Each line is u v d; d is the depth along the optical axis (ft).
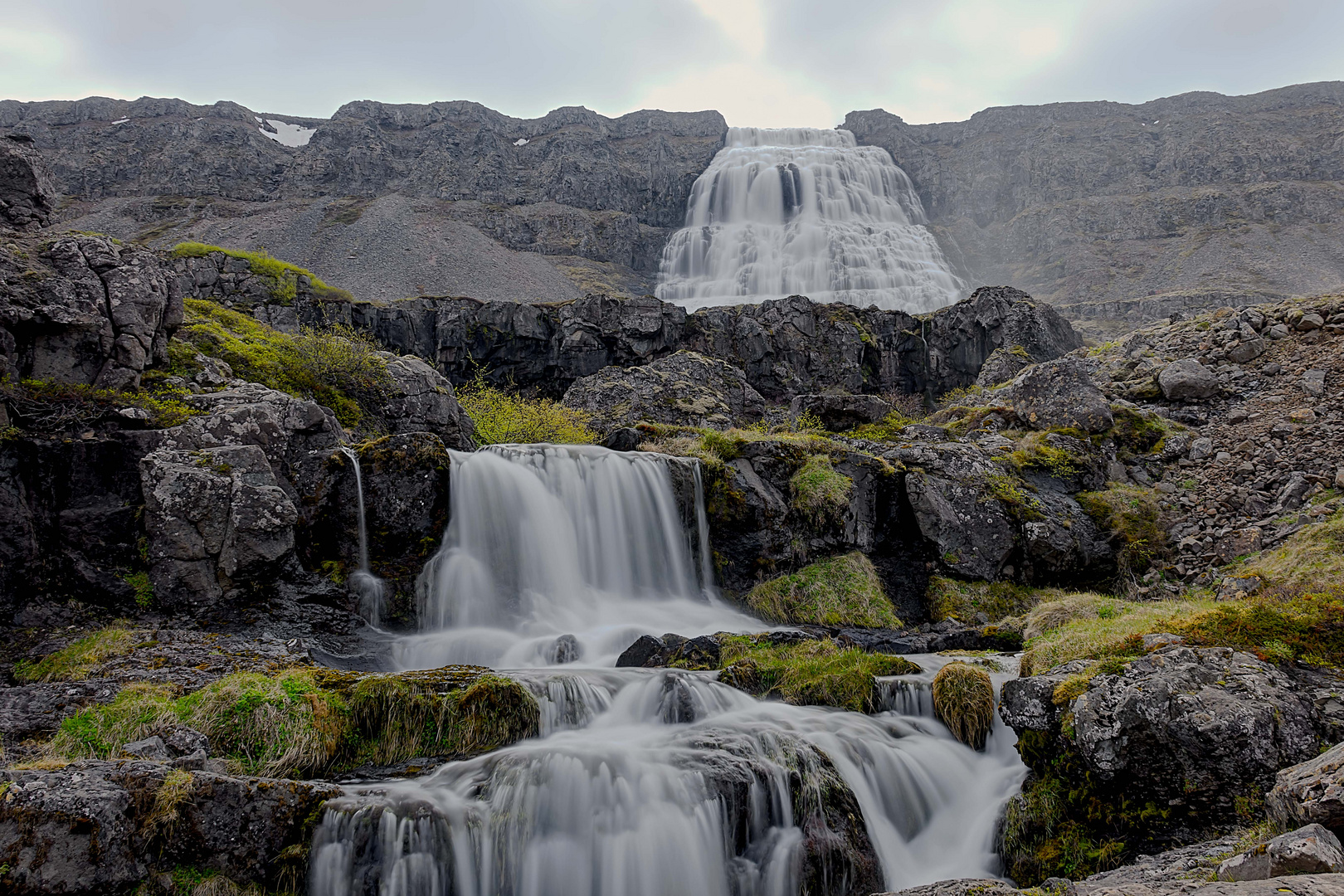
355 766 32.27
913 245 343.87
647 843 28.81
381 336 151.64
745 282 313.32
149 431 46.83
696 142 479.82
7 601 40.52
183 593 44.24
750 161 402.93
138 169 408.46
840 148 425.28
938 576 62.34
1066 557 61.21
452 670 37.73
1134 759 27.66
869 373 163.84
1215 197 391.65
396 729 33.45
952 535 62.59
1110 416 71.26
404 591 52.37
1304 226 365.61
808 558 63.87
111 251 51.06
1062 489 66.90
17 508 41.68
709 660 44.09
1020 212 435.12
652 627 54.70
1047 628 48.85
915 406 154.40
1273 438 63.82
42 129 424.05
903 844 32.53
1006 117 503.20
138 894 24.43
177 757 29.30
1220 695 27.09
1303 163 407.85
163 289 53.67
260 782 27.20
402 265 311.47
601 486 61.00
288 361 67.05
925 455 67.00
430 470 54.34
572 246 375.86
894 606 61.41
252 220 362.53
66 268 48.57
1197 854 24.27
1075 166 444.14
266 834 26.58
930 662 44.80
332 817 27.14
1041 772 31.19
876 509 65.98
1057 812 29.89
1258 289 310.65
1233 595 46.65
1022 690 32.12
